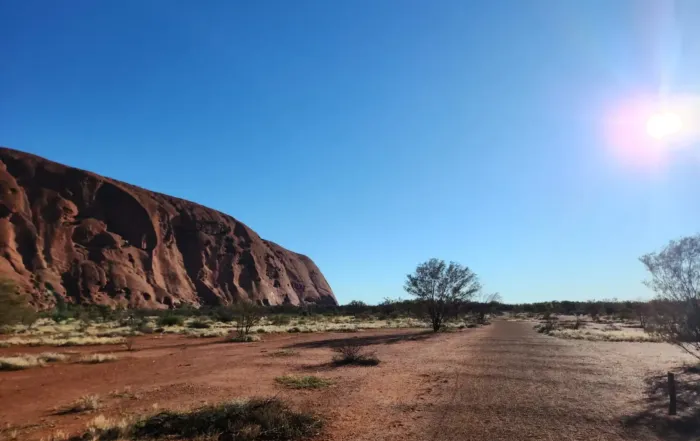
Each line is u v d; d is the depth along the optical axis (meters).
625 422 9.26
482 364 17.92
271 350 25.00
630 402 11.05
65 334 38.12
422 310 47.56
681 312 15.21
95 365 19.53
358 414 10.02
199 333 39.66
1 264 108.50
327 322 66.50
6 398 12.70
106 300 120.75
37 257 119.69
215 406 10.17
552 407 10.57
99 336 37.22
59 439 8.35
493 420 9.47
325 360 19.92
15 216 124.44
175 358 21.88
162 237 158.75
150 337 37.22
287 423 8.79
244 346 28.05
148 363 20.09
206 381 14.76
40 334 38.50
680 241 15.38
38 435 8.78
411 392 12.45
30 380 15.68
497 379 14.40
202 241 170.50
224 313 60.12
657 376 14.83
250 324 38.34
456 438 8.29
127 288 128.00
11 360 18.78
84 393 13.25
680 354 21.45
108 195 152.62
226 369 17.67
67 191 144.38
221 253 174.00
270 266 195.25
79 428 9.20
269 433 8.52
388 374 15.59
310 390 12.91
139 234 148.88
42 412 10.95
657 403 10.89
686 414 9.73
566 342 28.92
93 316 76.50
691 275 15.12
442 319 53.03
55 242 127.25
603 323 61.25
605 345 26.62
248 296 168.00
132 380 15.52
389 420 9.53
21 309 36.53
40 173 143.12
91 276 123.94
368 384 13.70
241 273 175.38
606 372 15.79
